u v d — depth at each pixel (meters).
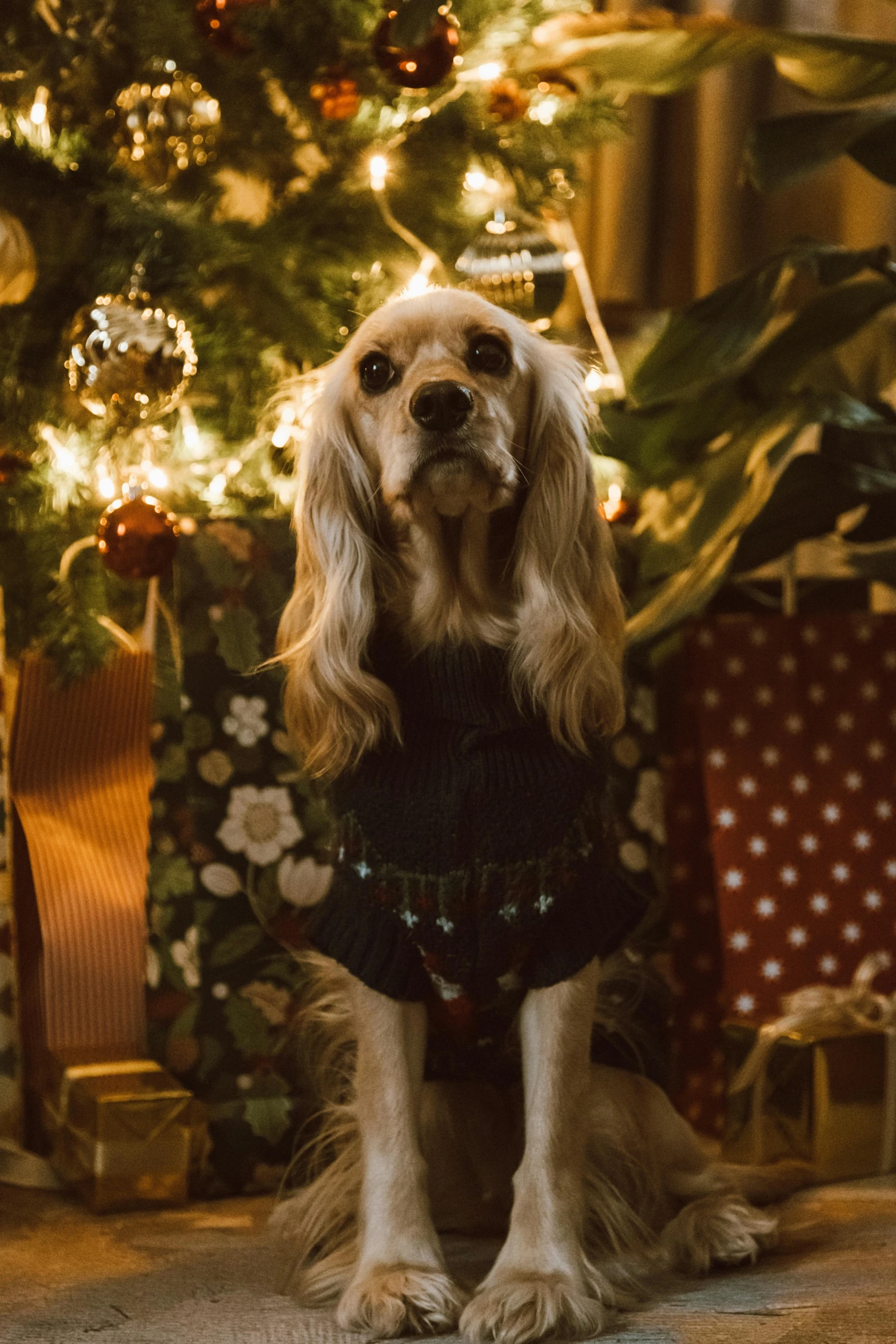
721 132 2.55
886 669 1.82
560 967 1.25
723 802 1.76
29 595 1.83
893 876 1.76
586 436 1.40
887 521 1.95
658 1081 1.47
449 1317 1.15
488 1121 1.48
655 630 1.64
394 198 1.86
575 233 2.64
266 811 1.64
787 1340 1.07
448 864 1.25
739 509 1.76
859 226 2.57
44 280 1.76
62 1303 1.23
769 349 1.87
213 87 1.78
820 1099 1.56
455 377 1.27
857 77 1.88
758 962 1.73
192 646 1.64
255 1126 1.59
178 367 1.60
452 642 1.31
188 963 1.65
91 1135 1.50
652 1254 1.33
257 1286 1.28
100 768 1.79
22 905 1.74
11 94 1.76
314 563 1.36
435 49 1.60
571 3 1.91
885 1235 1.37
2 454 1.73
